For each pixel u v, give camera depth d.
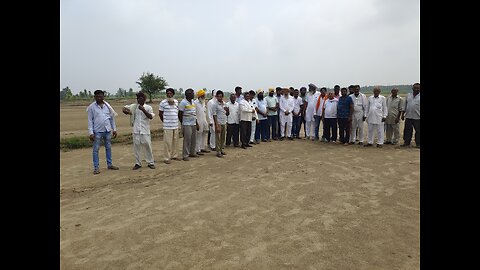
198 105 11.02
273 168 8.91
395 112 12.23
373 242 4.50
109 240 4.70
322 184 7.29
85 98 77.56
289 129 14.31
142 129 9.22
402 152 10.81
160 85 58.56
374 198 6.31
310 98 14.38
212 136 12.25
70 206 6.21
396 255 4.12
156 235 4.82
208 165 9.52
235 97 12.62
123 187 7.43
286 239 4.62
